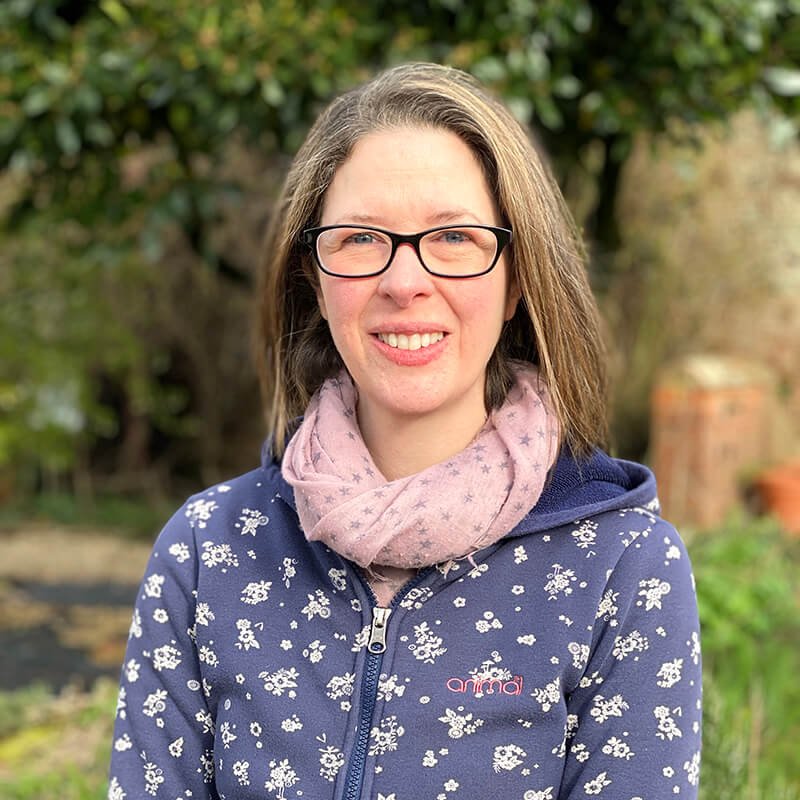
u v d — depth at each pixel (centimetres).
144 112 488
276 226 161
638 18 466
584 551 139
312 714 137
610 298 773
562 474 145
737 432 698
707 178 786
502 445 142
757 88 488
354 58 446
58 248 830
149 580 151
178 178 505
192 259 927
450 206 136
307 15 448
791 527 666
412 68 149
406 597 140
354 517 136
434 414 147
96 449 1056
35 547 801
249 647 142
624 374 799
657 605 135
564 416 146
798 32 479
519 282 144
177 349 1049
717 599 427
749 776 275
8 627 605
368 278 138
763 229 771
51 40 462
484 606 138
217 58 433
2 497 952
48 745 373
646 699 132
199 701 147
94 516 913
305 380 166
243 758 138
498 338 150
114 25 451
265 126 486
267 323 171
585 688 134
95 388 988
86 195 518
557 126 518
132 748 148
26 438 910
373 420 151
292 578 145
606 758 131
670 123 608
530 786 131
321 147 144
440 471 139
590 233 666
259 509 154
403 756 133
